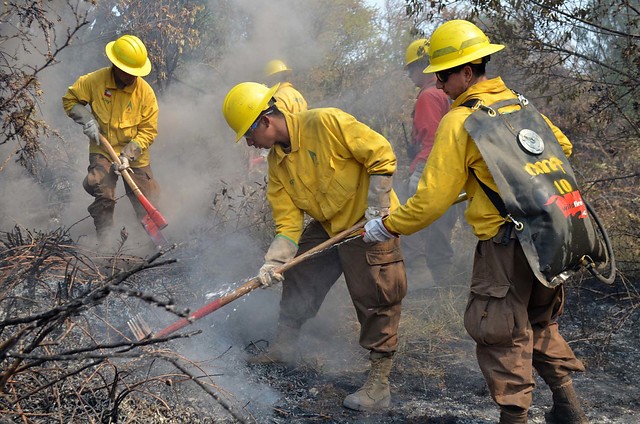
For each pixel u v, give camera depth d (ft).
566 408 10.12
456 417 11.12
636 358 13.38
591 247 9.38
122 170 17.33
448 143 9.29
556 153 9.46
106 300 13.15
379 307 11.50
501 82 9.87
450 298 15.39
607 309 15.53
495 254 9.31
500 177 8.96
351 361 13.20
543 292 9.70
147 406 10.46
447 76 9.98
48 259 13.93
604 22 20.70
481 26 19.61
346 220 11.85
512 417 9.42
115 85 17.83
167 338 7.57
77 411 9.84
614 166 18.60
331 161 11.47
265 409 11.18
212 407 10.92
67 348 11.35
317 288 12.80
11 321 7.64
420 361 13.28
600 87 18.13
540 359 10.09
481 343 9.56
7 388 9.39
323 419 10.99
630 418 11.09
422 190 9.36
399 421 11.02
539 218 8.98
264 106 11.37
